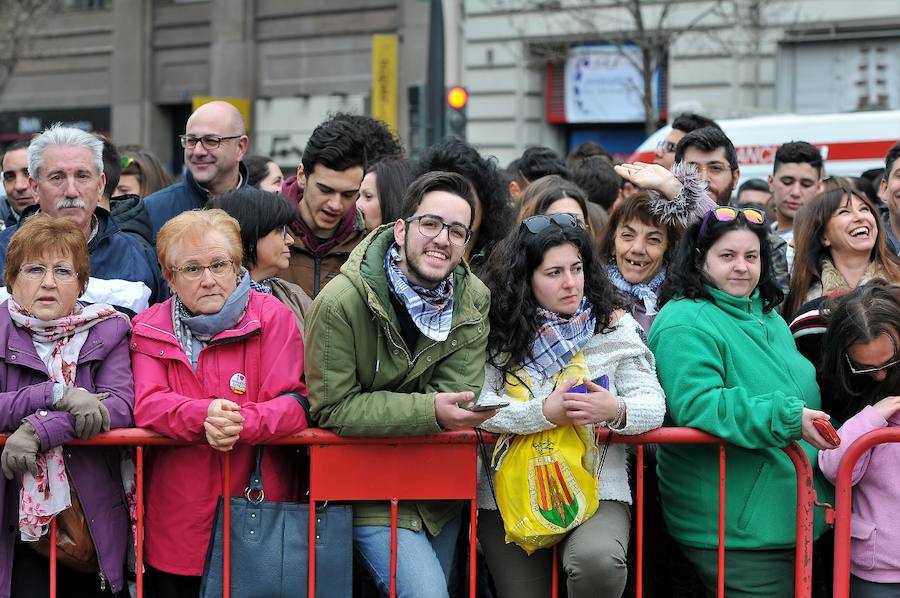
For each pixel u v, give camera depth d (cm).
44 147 972
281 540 827
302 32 5194
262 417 815
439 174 829
